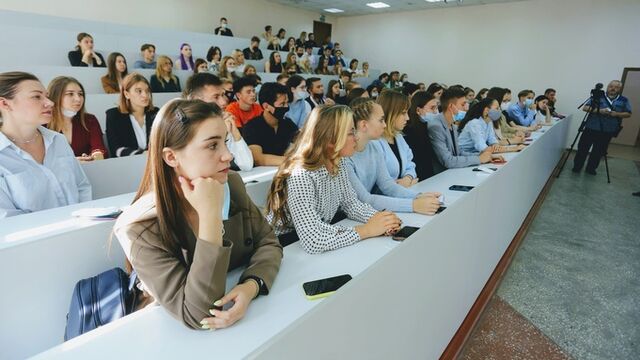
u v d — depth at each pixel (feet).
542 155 12.23
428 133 8.11
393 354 3.49
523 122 17.28
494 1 26.99
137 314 2.39
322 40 37.29
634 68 23.03
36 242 3.35
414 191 5.42
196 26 28.14
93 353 2.01
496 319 6.41
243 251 3.10
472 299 6.23
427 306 4.15
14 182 4.60
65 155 5.17
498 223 7.12
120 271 3.36
